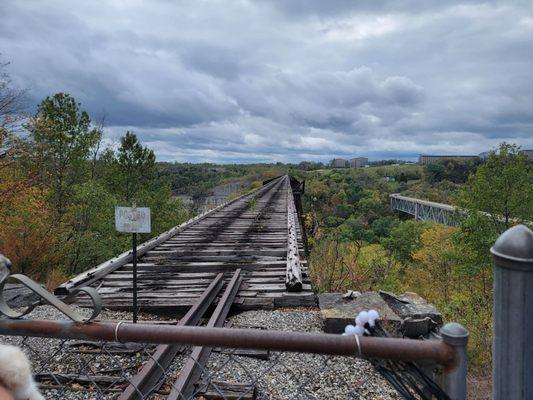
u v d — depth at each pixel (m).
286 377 3.49
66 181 17.50
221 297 5.76
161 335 1.39
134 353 3.85
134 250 4.58
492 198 18.11
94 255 14.38
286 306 5.76
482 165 18.58
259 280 6.69
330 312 4.66
